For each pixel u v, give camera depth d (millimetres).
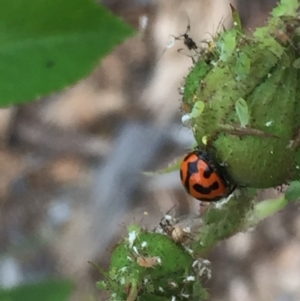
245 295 89
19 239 100
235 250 92
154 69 105
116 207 97
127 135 101
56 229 100
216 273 91
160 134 99
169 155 97
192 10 104
